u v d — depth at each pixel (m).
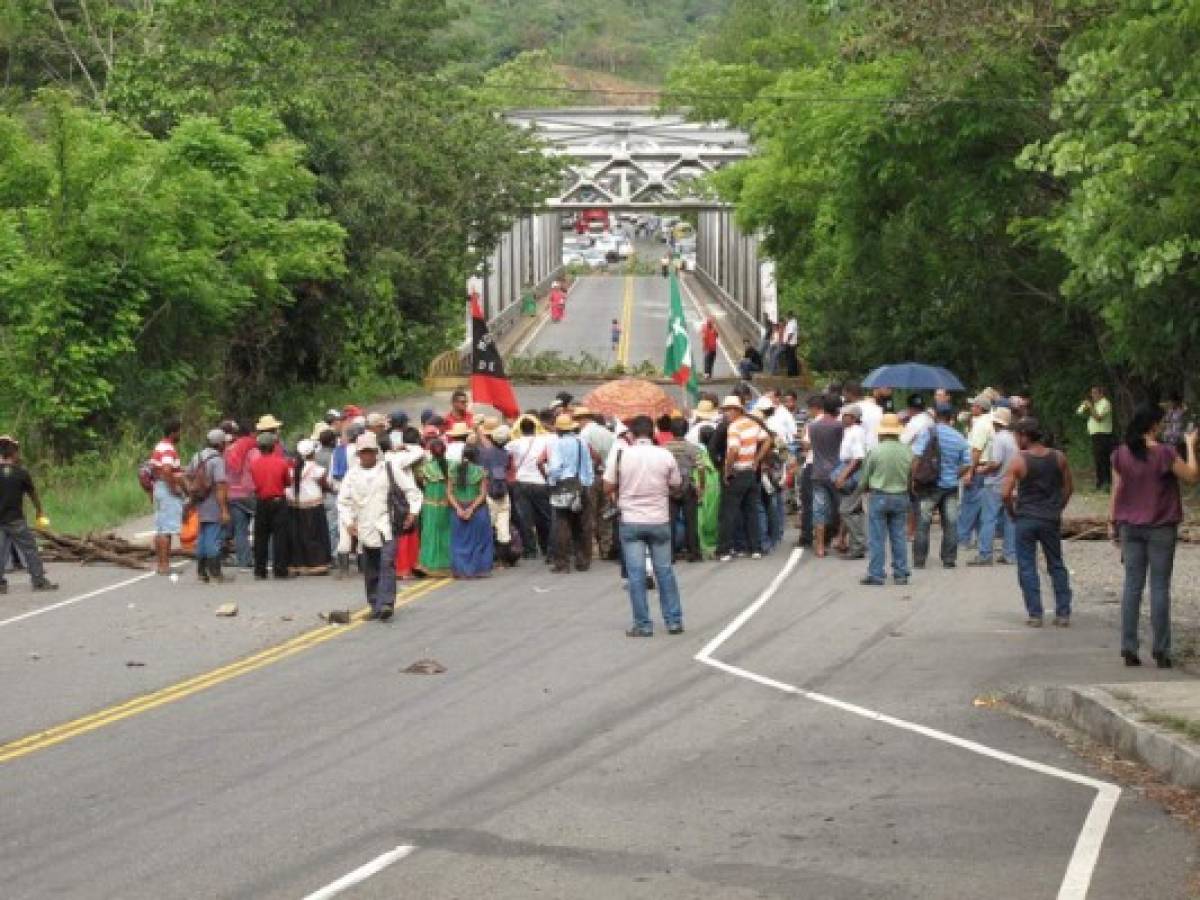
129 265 37.16
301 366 51.25
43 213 36.69
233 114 41.88
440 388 55.78
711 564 23.34
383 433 23.19
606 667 16.27
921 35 33.25
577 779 11.91
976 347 43.09
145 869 10.03
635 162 79.38
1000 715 13.84
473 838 10.45
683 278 121.12
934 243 38.78
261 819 11.08
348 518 19.59
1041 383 40.66
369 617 19.64
